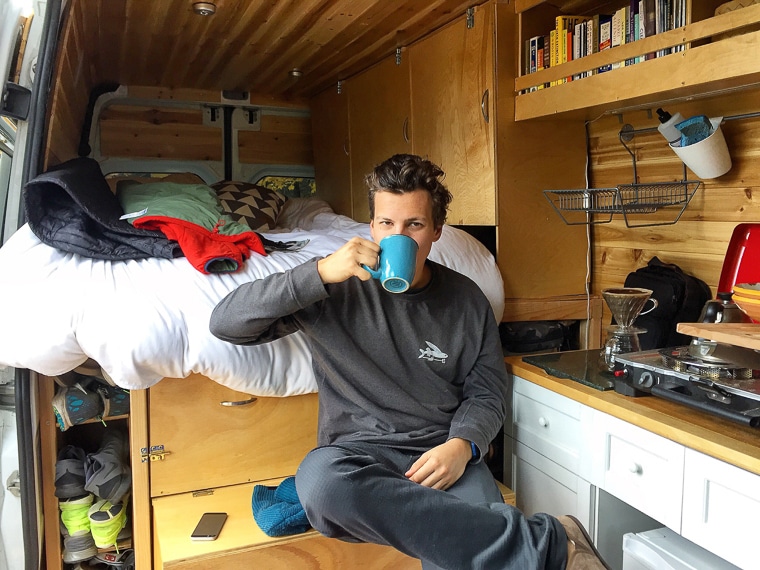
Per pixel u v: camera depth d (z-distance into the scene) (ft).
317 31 8.09
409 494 4.01
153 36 8.30
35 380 5.38
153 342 4.77
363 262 4.28
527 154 6.81
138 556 5.41
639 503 4.60
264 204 10.03
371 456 4.52
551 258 6.99
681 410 4.57
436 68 7.74
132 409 5.26
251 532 4.72
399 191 4.47
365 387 4.86
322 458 4.38
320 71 10.14
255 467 5.65
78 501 5.84
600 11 6.71
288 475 5.75
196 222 6.95
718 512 3.98
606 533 5.15
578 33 6.02
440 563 3.92
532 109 6.47
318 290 4.40
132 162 11.14
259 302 4.45
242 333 4.57
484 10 6.72
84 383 5.84
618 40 5.57
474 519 3.96
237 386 5.22
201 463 5.48
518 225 6.82
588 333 7.12
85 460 5.86
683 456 4.20
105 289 4.84
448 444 4.59
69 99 7.81
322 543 4.73
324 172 11.73
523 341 6.81
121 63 9.63
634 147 6.51
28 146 5.38
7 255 5.02
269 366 5.25
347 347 4.78
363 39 8.41
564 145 6.97
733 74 4.51
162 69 10.00
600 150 6.98
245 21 7.71
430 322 4.97
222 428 5.50
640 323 6.02
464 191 7.27
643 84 5.24
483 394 5.07
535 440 5.86
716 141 5.36
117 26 7.88
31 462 5.19
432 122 7.93
